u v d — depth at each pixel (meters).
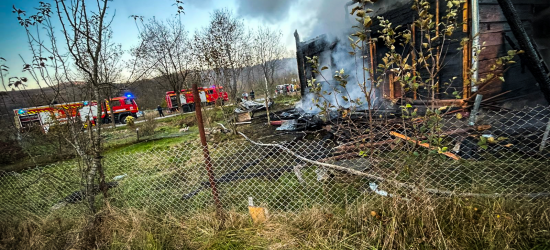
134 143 9.59
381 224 2.44
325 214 2.76
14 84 2.75
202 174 5.02
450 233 2.33
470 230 2.31
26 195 4.03
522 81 5.32
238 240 2.68
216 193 2.99
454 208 2.41
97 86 2.82
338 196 3.23
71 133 3.01
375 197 2.80
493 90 4.86
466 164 3.68
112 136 11.22
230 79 10.16
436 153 2.49
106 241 2.82
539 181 3.01
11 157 7.18
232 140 7.89
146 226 2.92
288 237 2.59
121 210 3.12
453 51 5.11
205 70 10.15
